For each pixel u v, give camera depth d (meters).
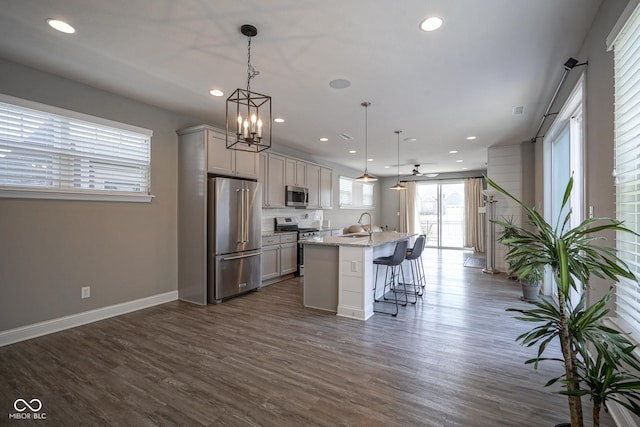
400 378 2.22
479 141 5.74
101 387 2.10
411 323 3.33
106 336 2.95
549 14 2.10
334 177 8.30
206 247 4.00
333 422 1.76
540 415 1.81
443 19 2.16
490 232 6.16
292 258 5.75
